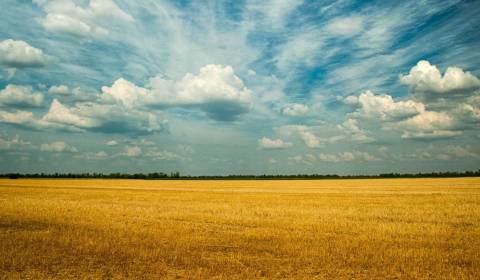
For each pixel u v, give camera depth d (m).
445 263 11.21
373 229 17.38
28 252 12.16
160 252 12.36
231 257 11.77
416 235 15.84
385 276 9.91
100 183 94.06
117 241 14.18
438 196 38.25
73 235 15.18
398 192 46.72
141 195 44.03
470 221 20.19
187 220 20.78
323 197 39.09
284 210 25.73
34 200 34.06
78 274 9.89
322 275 9.98
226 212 24.70
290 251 12.65
